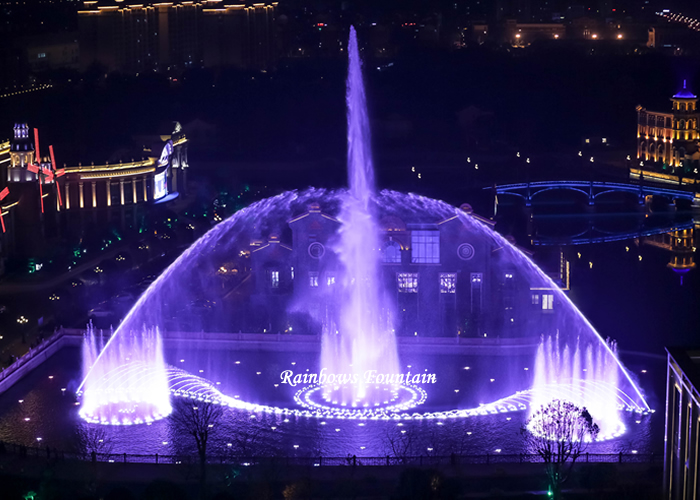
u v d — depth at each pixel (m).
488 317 177.00
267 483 106.81
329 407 141.00
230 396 145.50
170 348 166.88
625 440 127.19
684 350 95.81
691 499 86.81
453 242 176.38
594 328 178.88
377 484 111.62
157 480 105.19
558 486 104.75
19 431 132.75
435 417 136.38
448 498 105.31
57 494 108.44
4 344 167.12
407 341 164.75
